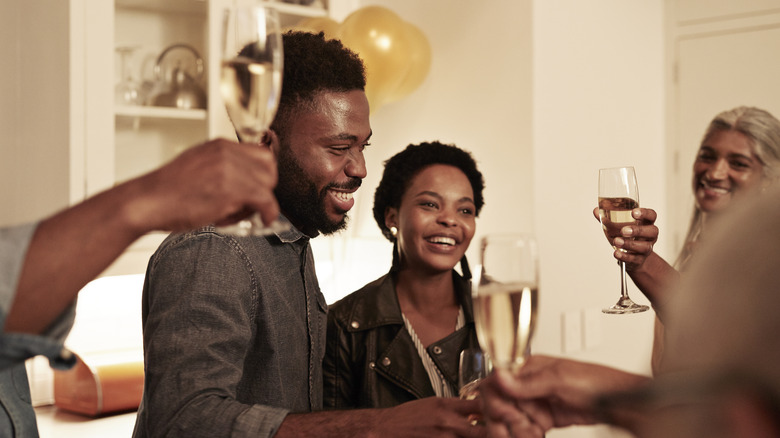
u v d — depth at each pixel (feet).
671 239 11.19
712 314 0.85
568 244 9.34
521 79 8.94
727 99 10.77
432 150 5.74
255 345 3.77
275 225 2.43
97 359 8.06
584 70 9.59
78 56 7.57
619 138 10.21
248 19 2.39
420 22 9.88
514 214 9.04
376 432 3.03
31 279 2.05
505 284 2.52
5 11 8.14
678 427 0.91
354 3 9.96
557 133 9.18
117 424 7.52
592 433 8.19
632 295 10.32
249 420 3.07
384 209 5.86
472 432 2.87
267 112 2.43
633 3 10.50
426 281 5.38
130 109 7.91
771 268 0.81
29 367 8.30
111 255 2.11
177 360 3.23
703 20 10.91
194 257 3.44
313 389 4.20
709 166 6.89
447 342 5.19
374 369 5.14
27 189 8.16
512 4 9.00
